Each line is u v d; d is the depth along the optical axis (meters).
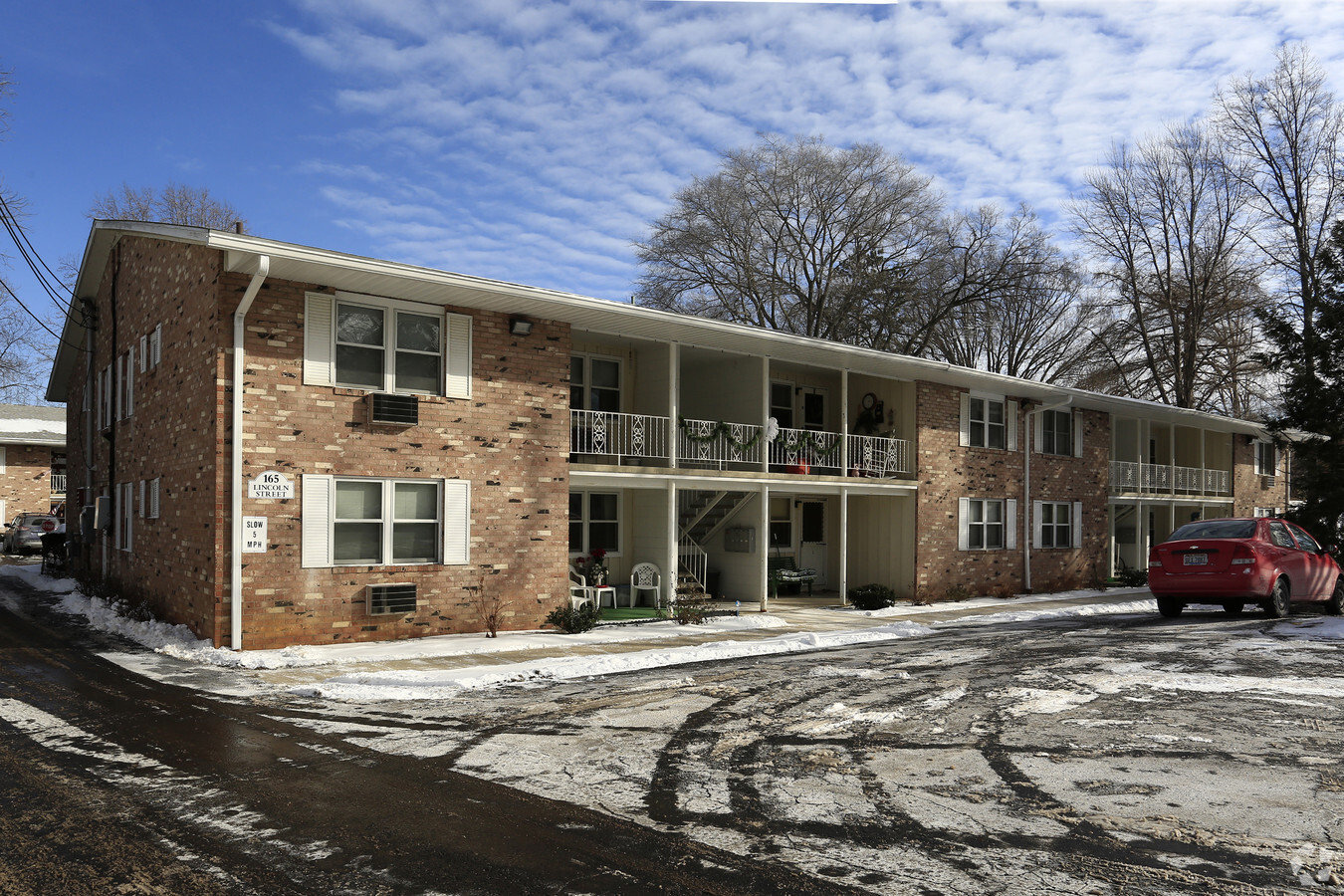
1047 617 17.92
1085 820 5.35
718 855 4.86
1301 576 16.03
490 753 7.00
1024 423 24.22
